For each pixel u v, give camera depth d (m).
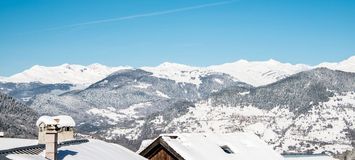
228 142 49.97
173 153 43.12
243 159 47.31
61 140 34.56
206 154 44.56
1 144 29.48
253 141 52.94
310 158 89.38
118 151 37.09
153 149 44.72
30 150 27.81
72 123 38.56
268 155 50.84
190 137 47.00
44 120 31.77
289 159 87.06
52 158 27.30
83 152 32.00
